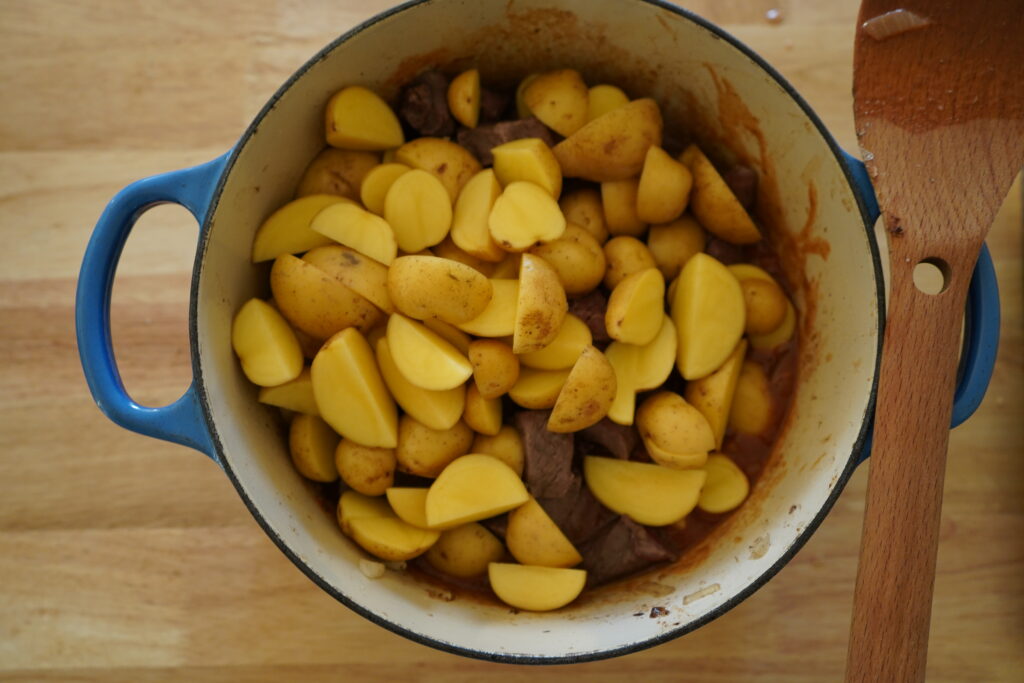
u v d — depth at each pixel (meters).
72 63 0.57
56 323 0.57
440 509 0.49
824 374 0.51
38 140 0.57
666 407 0.50
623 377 0.51
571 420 0.49
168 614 0.55
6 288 0.57
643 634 0.47
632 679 0.55
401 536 0.49
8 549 0.56
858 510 0.56
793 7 0.58
